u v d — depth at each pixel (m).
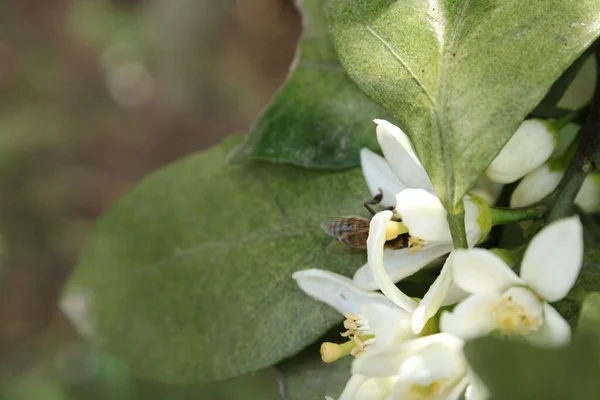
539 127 0.33
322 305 0.35
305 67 0.36
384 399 0.31
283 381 0.35
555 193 0.33
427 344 0.31
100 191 1.14
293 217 0.36
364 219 0.34
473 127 0.30
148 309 0.38
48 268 1.11
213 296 0.37
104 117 1.19
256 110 1.10
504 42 0.31
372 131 0.35
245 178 0.37
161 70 1.17
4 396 0.95
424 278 0.34
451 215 0.30
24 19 1.28
